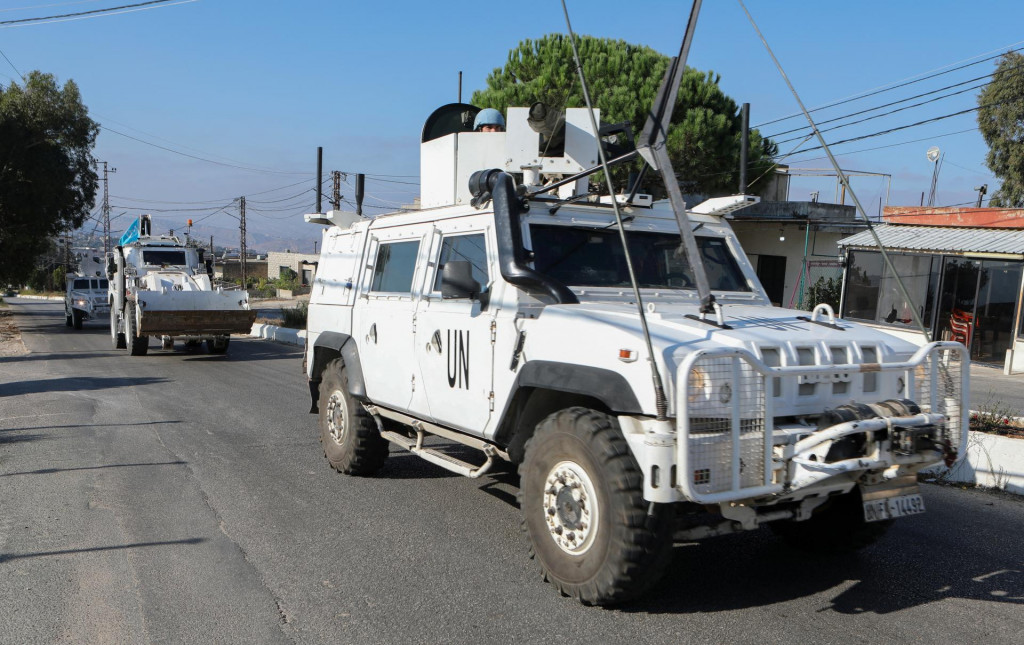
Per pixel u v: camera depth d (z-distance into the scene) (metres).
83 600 4.17
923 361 4.26
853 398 4.13
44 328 28.58
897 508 4.07
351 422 6.56
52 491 6.25
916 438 3.97
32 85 31.66
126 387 12.34
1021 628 3.92
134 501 5.99
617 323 4.02
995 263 17.72
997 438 6.66
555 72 19.39
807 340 4.04
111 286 19.94
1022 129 27.41
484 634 3.79
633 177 5.70
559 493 4.15
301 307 26.22
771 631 3.85
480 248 5.06
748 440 3.68
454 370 5.14
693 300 5.16
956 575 4.65
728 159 19.62
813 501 4.14
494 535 5.27
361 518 5.62
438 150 6.29
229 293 16.84
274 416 9.78
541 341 4.38
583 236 5.06
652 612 4.06
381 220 6.50
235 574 4.55
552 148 5.48
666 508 3.79
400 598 4.22
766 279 25.11
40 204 31.61
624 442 3.86
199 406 10.52
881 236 20.33
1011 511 5.98
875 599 4.27
